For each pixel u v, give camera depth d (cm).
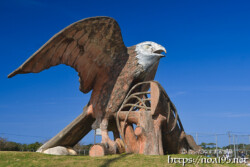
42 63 959
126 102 1161
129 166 820
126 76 1172
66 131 1238
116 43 1118
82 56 1095
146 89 1325
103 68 1180
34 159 922
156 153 1044
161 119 1092
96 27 1016
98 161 887
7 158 929
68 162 870
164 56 1190
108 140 1127
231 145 1505
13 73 899
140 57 1180
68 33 963
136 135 1073
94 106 1186
